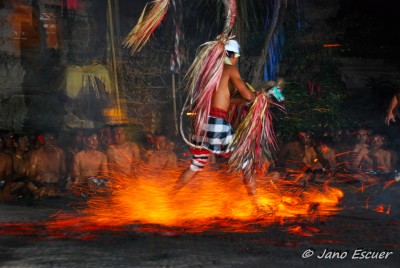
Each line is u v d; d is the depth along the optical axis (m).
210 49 6.82
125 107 14.33
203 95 6.72
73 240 5.58
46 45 14.66
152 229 6.20
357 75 17.06
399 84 17.02
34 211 7.77
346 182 11.73
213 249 5.17
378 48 17.72
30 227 6.35
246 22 14.36
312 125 13.77
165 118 14.59
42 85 14.19
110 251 5.08
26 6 14.42
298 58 15.82
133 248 5.20
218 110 6.79
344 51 16.81
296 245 5.38
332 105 14.11
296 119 13.60
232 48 6.92
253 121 6.79
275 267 4.53
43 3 14.62
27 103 13.88
